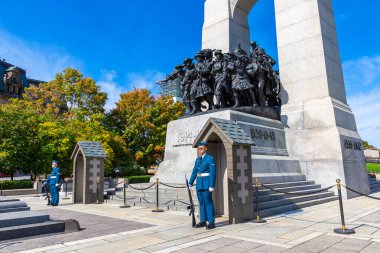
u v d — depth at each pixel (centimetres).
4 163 2367
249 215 881
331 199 1391
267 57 1731
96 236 712
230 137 859
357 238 663
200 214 796
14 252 579
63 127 2902
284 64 1889
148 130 3756
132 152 3831
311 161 1634
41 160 2567
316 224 828
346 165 1571
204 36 2264
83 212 1127
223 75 1597
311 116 1692
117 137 3375
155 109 3816
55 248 607
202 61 1695
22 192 2236
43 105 3891
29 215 779
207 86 1655
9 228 704
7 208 851
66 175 2942
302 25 1852
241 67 1611
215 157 977
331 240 647
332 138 1592
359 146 1762
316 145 1638
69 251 583
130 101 3897
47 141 2650
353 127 1798
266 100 1820
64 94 3747
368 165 4681
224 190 952
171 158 1598
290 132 1739
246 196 880
